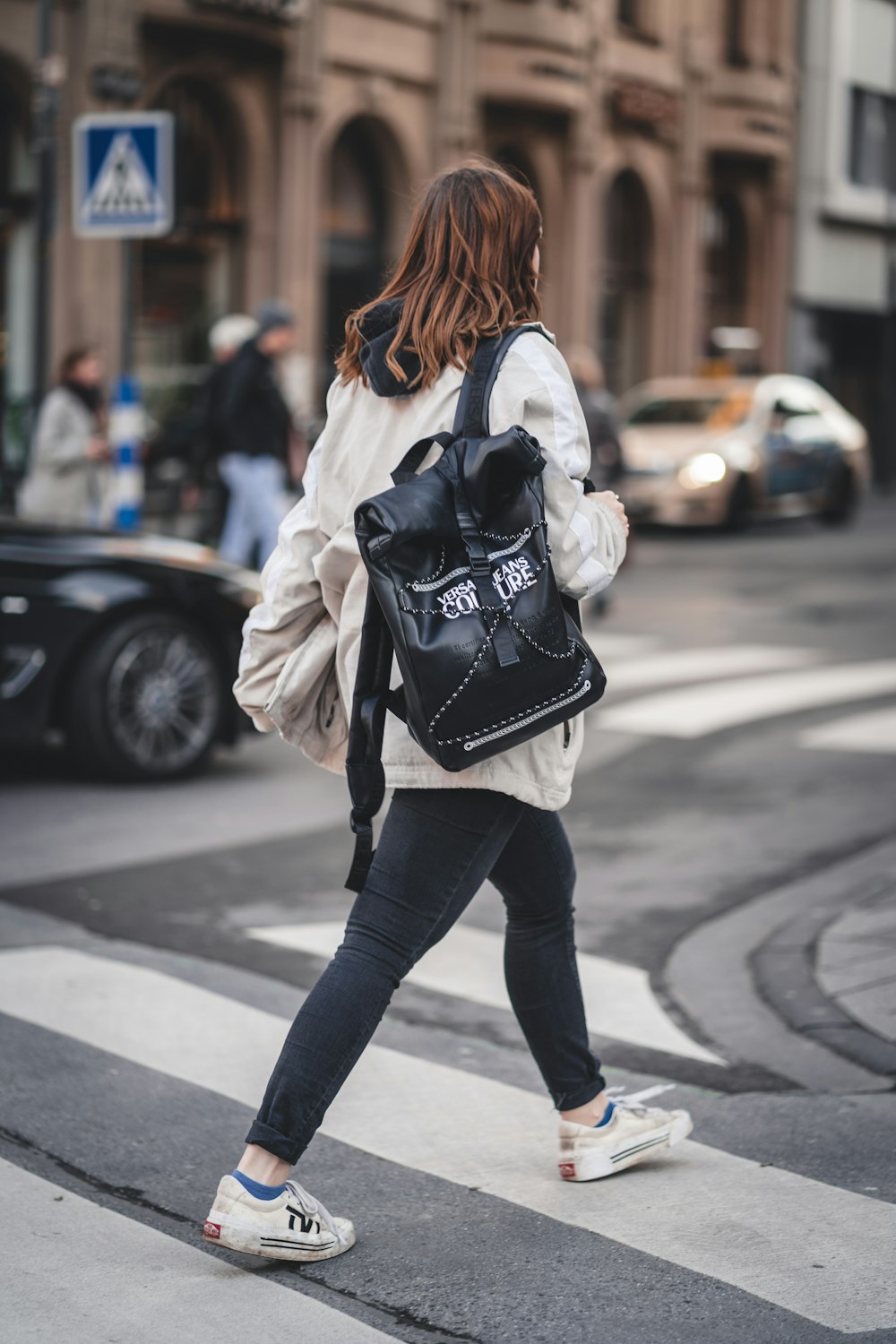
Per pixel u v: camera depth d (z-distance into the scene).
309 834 8.13
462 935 6.45
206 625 9.41
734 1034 5.40
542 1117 4.57
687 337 35.62
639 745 10.31
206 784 9.25
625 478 17.33
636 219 34.59
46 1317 3.41
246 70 23.62
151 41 22.17
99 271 21.70
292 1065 3.59
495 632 3.33
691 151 35.16
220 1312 3.45
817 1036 5.34
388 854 3.60
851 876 7.29
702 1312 3.46
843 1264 3.67
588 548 3.50
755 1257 3.71
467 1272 3.64
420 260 3.63
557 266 31.05
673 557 21.69
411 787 3.53
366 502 3.34
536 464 3.40
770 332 38.97
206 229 23.72
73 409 13.38
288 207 24.44
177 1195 4.04
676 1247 3.76
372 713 3.49
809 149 39.75
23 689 8.80
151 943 6.30
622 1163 4.11
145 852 7.73
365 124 26.64
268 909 6.82
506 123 29.30
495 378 3.51
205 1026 5.30
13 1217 3.89
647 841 8.02
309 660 3.76
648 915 6.80
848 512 27.50
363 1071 4.92
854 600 17.62
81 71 21.27
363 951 3.60
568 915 4.00
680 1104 4.73
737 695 12.01
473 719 3.33
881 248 42.66
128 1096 4.70
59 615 8.84
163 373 23.14
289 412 14.51
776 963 6.08
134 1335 3.35
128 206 12.50
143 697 9.11
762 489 25.08
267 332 14.30
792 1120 4.59
